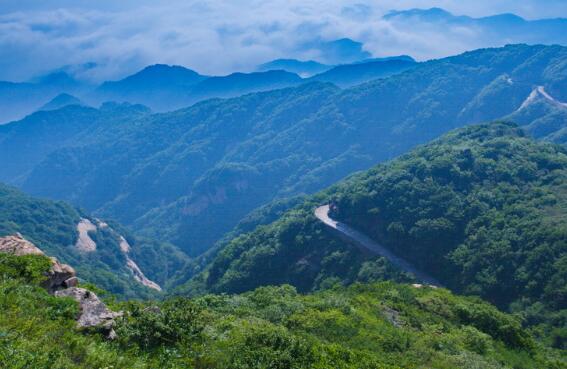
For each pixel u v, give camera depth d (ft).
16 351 39.29
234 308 89.35
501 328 105.70
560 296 200.44
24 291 52.19
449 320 107.96
